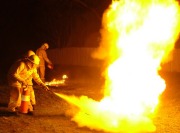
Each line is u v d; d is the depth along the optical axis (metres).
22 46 39.00
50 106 9.92
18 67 8.51
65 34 34.81
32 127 7.62
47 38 36.22
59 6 34.19
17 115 8.59
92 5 31.94
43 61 15.47
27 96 8.76
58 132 7.26
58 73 23.23
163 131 7.38
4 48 40.31
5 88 13.32
